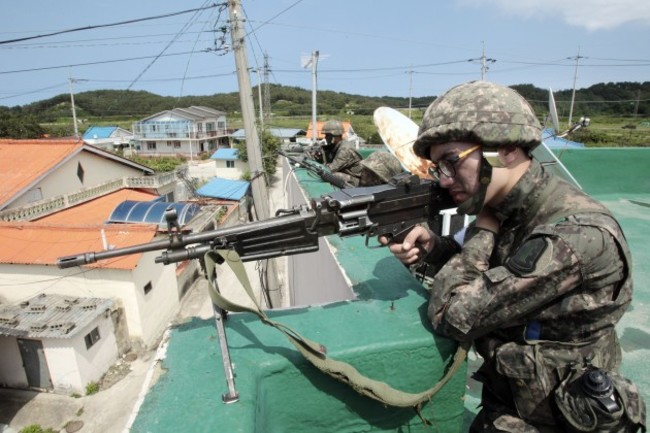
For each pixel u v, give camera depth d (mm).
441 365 1439
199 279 17641
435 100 1396
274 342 1365
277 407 1336
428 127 1327
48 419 9867
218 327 1302
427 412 1515
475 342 1419
